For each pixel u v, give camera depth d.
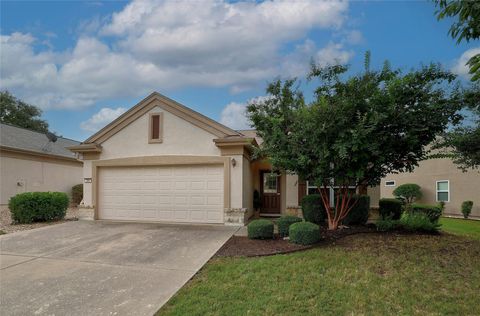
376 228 9.02
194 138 11.39
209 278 5.47
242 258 6.54
